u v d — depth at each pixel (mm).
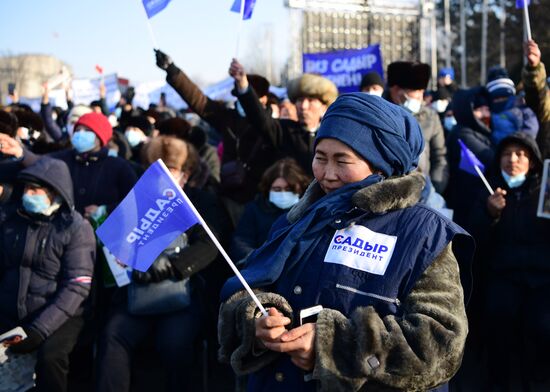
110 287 4234
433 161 5195
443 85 10922
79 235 3980
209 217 4215
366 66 7605
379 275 1696
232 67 4664
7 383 3727
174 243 4031
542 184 4043
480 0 23219
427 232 1709
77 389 4547
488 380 4281
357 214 1793
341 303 1711
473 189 5363
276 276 1827
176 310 4000
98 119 4941
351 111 1775
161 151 4324
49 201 3953
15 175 4531
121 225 1933
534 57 4680
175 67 4965
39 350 3818
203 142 6508
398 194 1729
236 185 4820
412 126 1851
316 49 11234
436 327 1593
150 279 3945
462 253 1800
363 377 1602
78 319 3979
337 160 1804
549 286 4090
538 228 4160
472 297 4465
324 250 1794
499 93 6152
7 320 3928
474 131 5766
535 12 20250
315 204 1884
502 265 4211
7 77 28359
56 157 5004
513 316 4141
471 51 23438
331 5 11008
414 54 11664
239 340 1889
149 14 3754
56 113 10641
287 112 6992
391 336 1599
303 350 1653
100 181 4879
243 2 4473
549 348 3996
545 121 4836
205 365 4230
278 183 4258
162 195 1912
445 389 1797
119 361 3887
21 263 3941
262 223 4301
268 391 1845
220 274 4535
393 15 11500
